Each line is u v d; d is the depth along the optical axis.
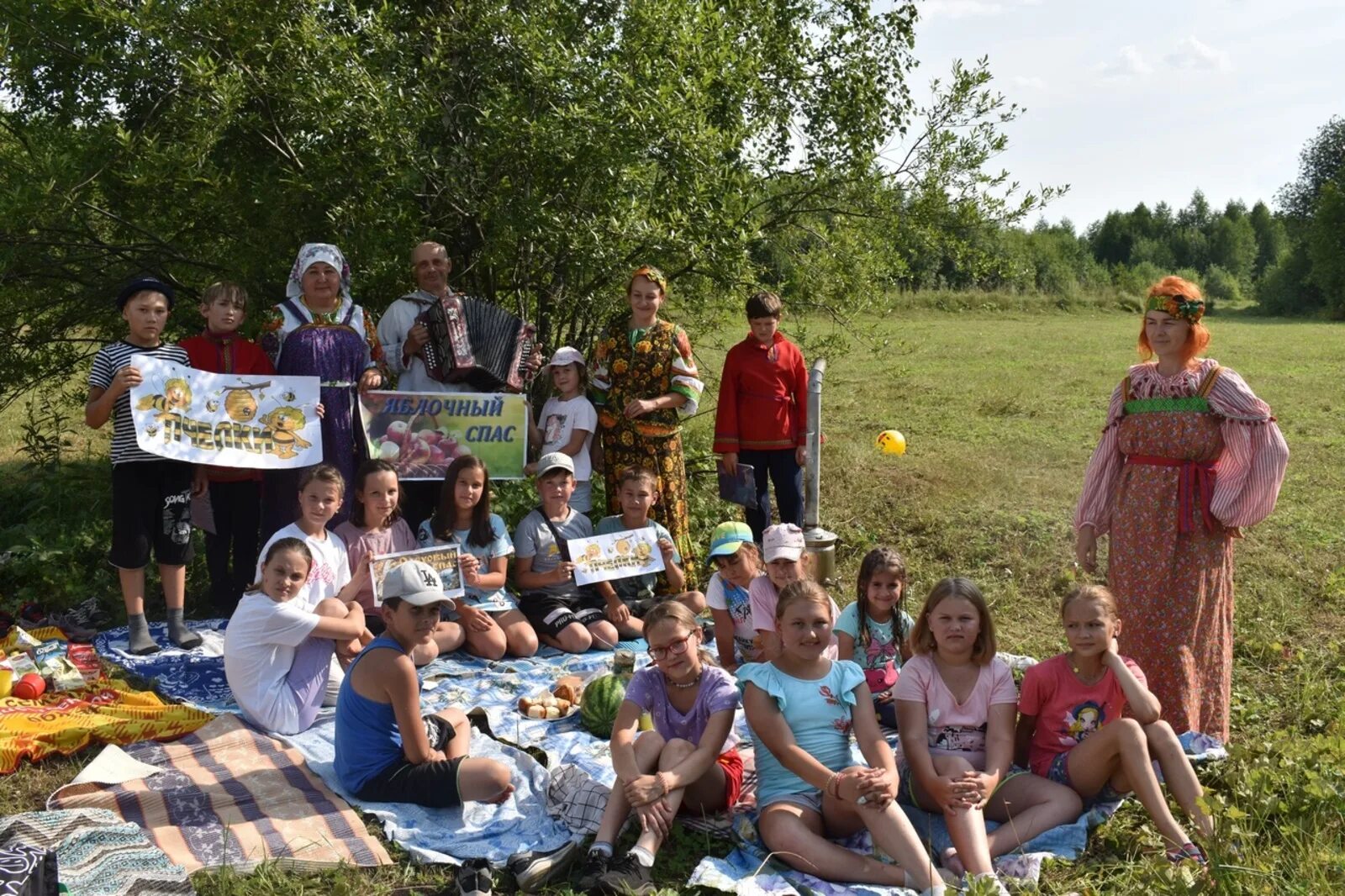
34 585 8.00
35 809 5.12
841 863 4.49
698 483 10.64
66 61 8.38
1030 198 10.46
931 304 42.75
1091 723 5.04
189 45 7.95
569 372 8.27
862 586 5.93
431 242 8.05
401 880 4.59
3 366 9.45
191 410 7.01
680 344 8.10
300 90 8.02
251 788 5.20
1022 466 12.45
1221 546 5.70
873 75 10.80
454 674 6.83
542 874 4.54
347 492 7.59
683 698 5.08
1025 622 8.10
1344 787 4.93
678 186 8.79
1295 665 7.12
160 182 8.12
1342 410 15.83
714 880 4.43
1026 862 4.58
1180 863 4.52
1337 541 9.52
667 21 8.68
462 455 7.92
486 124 8.40
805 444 8.52
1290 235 62.34
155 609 8.04
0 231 8.20
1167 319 5.67
